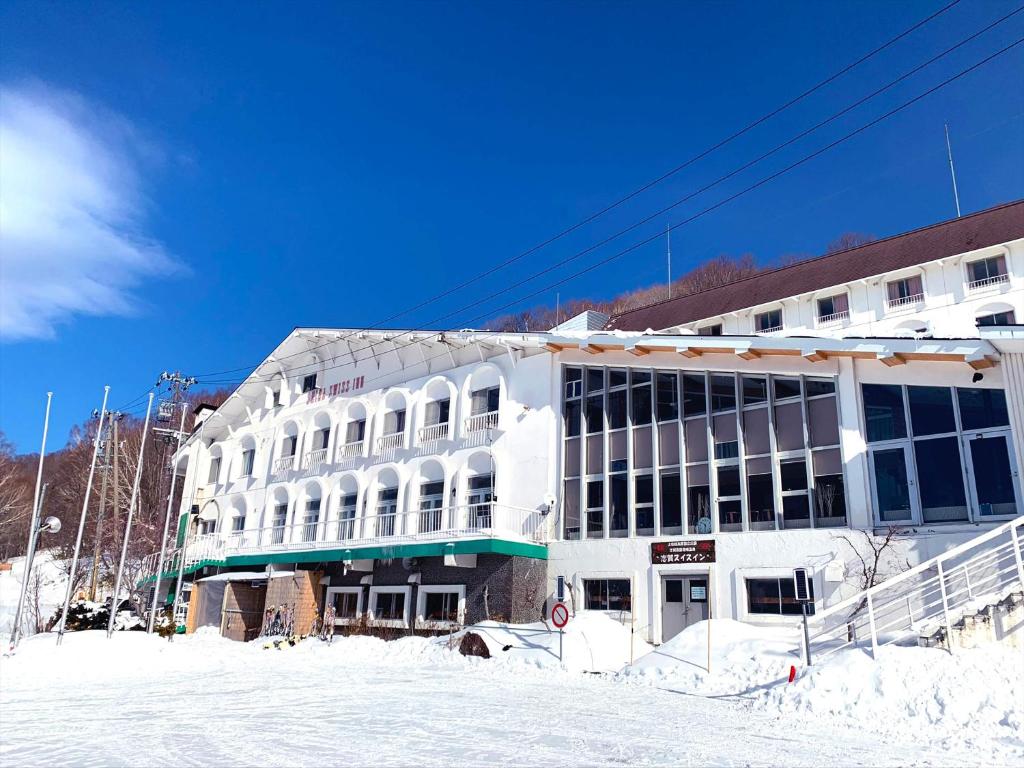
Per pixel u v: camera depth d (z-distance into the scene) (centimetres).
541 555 2361
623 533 2266
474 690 1427
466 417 2764
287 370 3812
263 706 1234
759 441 2062
